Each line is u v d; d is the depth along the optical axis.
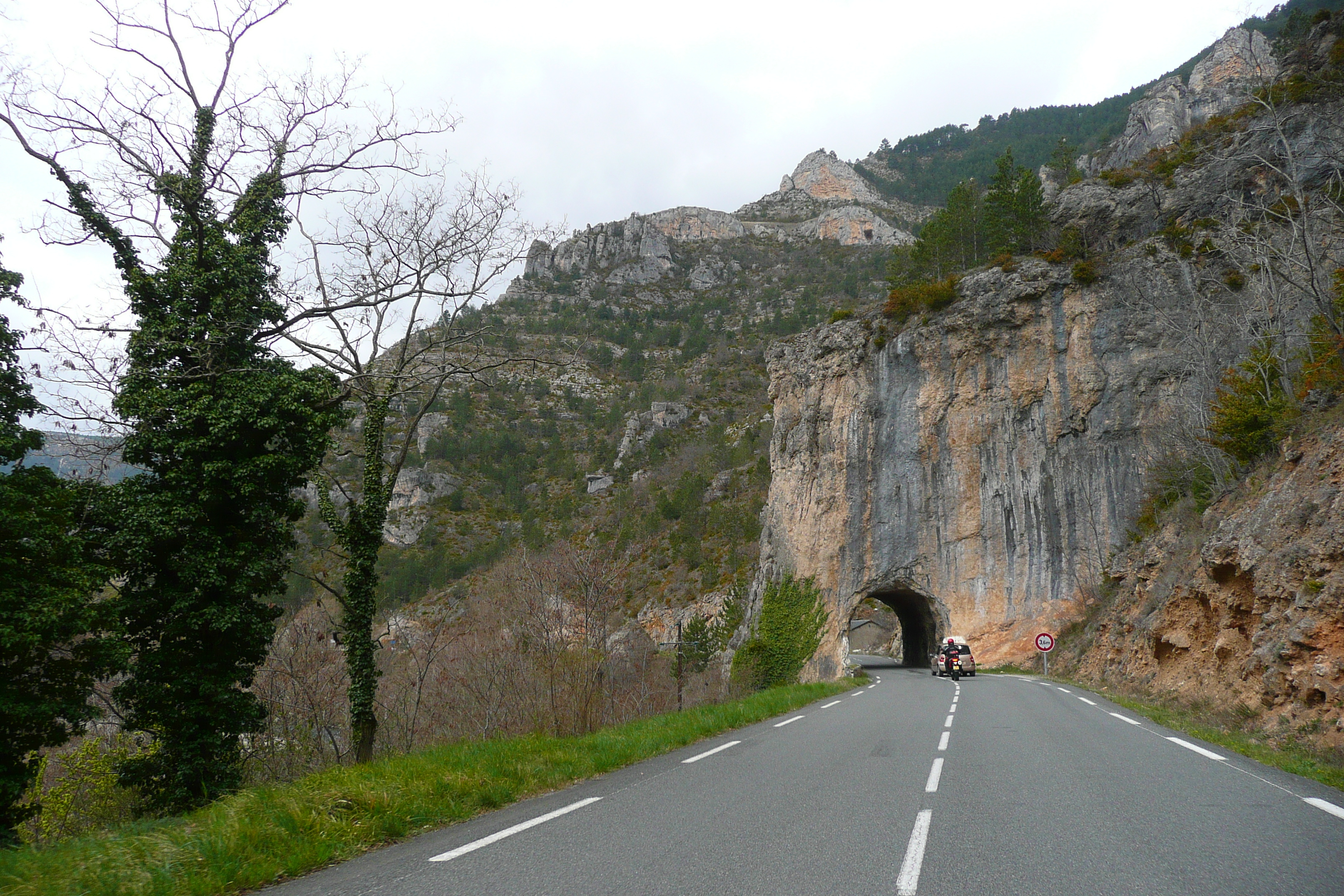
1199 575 20.84
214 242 18.19
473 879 5.43
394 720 25.58
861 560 52.72
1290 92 28.56
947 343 52.62
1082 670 32.88
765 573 58.47
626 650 30.22
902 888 5.06
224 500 17.38
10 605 12.86
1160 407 45.56
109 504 16.17
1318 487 15.94
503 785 8.94
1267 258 25.17
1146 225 49.38
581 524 99.69
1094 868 5.47
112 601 16.05
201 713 16.48
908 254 73.19
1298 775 9.46
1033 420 49.53
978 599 48.94
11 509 13.59
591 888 5.14
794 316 172.62
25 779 14.39
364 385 19.67
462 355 21.36
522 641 24.52
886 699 22.70
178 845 6.31
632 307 196.62
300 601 37.28
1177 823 6.82
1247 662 15.49
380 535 19.22
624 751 11.54
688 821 7.18
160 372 17.42
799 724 15.98
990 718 16.45
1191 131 51.66
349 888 5.35
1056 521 47.69
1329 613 12.98
